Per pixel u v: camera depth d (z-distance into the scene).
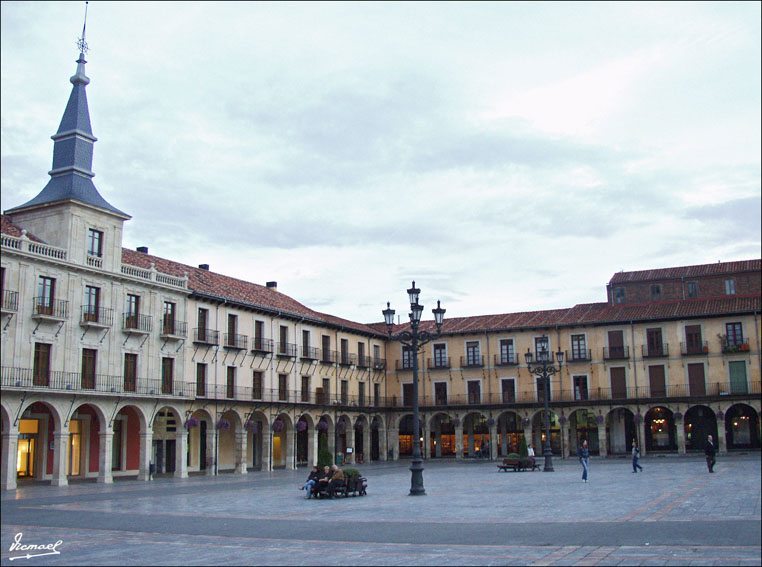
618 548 11.88
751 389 53.28
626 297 60.81
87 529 16.30
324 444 27.75
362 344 62.53
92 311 36.69
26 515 19.77
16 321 32.78
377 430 64.19
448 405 61.22
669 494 22.17
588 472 36.81
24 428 36.69
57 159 37.69
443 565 10.70
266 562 11.41
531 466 39.75
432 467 50.28
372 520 17.17
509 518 16.88
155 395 38.91
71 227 35.56
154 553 12.58
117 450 41.16
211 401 42.94
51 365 34.09
